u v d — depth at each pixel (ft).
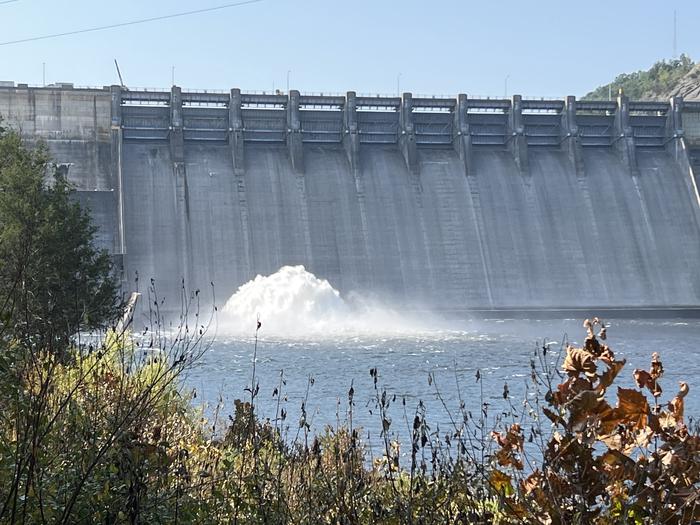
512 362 282.36
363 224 475.72
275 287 425.28
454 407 168.35
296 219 467.52
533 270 488.02
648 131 542.57
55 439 43.19
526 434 85.25
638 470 36.99
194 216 453.58
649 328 419.95
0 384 40.52
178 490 41.96
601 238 503.20
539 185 507.30
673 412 38.60
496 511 42.75
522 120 513.45
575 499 37.50
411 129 497.46
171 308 431.43
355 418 152.35
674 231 515.09
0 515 35.88
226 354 303.48
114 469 40.40
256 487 45.52
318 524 44.06
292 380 237.86
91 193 439.63
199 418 76.33
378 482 49.62
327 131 498.69
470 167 500.74
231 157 473.26
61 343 48.96
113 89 465.06
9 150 254.47
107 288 217.56
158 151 467.93
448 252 480.23
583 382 38.24
